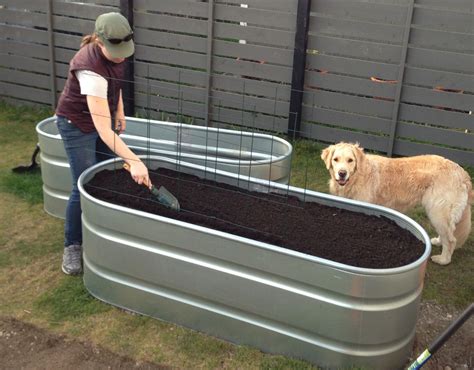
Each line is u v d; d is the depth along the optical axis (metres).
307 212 3.74
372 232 3.49
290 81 6.55
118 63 3.65
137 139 4.93
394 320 3.00
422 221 5.18
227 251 3.15
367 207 3.73
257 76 6.69
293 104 6.55
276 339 3.24
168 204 3.58
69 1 7.25
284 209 3.77
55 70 7.66
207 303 3.38
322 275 2.94
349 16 6.10
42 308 3.71
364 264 3.11
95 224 3.55
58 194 4.82
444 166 4.35
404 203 4.47
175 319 3.53
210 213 3.64
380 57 6.09
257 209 3.74
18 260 4.26
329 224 3.58
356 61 6.19
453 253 4.67
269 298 3.14
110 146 3.47
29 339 3.46
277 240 3.31
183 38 6.87
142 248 3.42
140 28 7.04
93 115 3.46
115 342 3.43
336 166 4.32
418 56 5.93
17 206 5.10
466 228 4.46
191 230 3.20
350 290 2.90
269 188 4.01
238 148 5.02
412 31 5.88
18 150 6.48
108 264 3.60
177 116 6.69
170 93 7.17
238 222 3.55
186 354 3.34
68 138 3.73
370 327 2.97
